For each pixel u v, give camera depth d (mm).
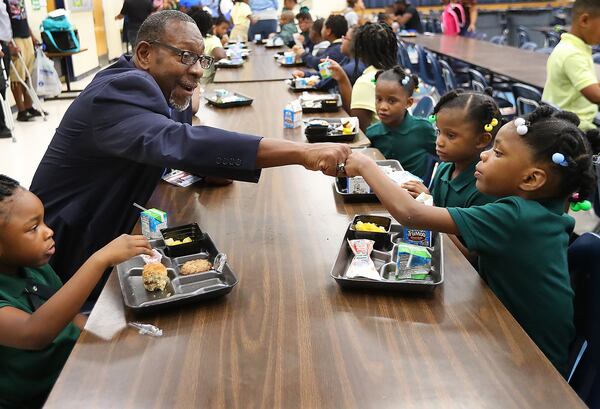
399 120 2582
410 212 1341
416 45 6602
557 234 1333
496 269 1364
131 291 1291
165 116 1582
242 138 1438
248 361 1059
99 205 1770
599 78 4031
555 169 1337
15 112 6328
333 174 1448
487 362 1045
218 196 1911
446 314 1200
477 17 10086
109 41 10227
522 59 5457
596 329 1336
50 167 1761
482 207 1350
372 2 11820
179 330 1156
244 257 1469
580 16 3273
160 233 1556
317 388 985
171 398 965
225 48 6195
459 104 1783
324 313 1211
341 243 1543
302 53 5176
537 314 1352
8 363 1255
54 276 1553
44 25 6770
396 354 1072
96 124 1540
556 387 978
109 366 1048
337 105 3146
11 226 1275
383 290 1292
